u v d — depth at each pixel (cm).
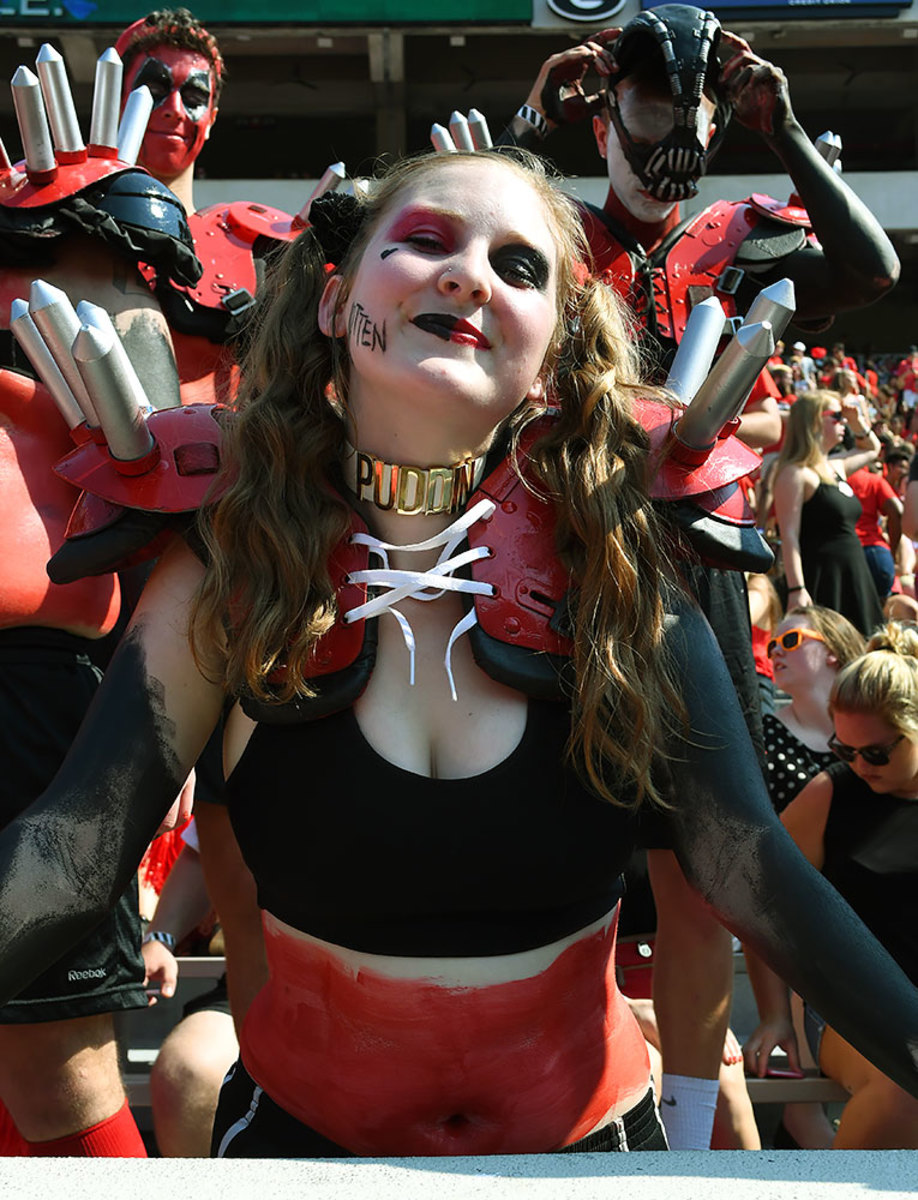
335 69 2238
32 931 124
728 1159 109
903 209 2025
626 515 137
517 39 2169
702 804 134
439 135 238
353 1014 132
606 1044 141
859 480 621
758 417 302
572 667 134
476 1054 132
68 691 196
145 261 196
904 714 248
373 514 140
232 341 230
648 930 270
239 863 237
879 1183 105
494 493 139
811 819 261
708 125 223
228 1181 103
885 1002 121
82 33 1928
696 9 221
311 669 131
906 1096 232
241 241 246
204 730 139
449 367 131
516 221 136
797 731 326
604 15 2009
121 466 137
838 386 714
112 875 129
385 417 136
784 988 276
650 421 147
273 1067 140
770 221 240
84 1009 186
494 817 128
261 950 239
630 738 132
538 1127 135
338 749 130
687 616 142
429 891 128
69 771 130
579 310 152
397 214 137
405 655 134
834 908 126
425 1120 135
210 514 136
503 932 131
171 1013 303
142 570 223
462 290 131
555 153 2220
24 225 188
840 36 2084
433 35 2091
